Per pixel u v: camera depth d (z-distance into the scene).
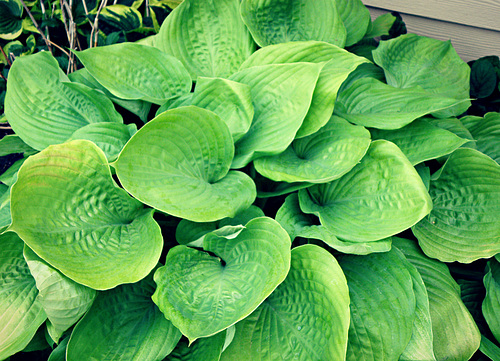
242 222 1.00
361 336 0.94
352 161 0.98
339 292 0.90
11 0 1.37
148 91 1.09
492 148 1.21
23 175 0.85
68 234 0.89
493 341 1.07
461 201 1.08
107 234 0.92
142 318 0.93
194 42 1.17
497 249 1.02
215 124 0.95
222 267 0.96
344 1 1.36
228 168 1.00
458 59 1.28
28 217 0.86
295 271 0.95
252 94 1.06
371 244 0.94
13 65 1.07
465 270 1.16
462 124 1.21
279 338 0.92
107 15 1.31
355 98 1.17
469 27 1.66
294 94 1.02
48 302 0.84
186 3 1.14
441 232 1.07
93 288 0.84
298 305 0.94
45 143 1.06
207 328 0.85
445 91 1.25
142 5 1.46
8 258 0.95
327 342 0.89
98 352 0.88
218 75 1.18
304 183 1.01
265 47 1.10
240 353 0.91
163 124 0.90
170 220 1.07
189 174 0.95
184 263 0.94
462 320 1.01
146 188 0.90
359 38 1.33
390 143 1.00
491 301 1.05
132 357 0.88
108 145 1.03
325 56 1.08
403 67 1.28
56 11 1.39
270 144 1.01
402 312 0.95
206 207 0.92
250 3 1.16
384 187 0.99
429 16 1.62
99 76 1.05
